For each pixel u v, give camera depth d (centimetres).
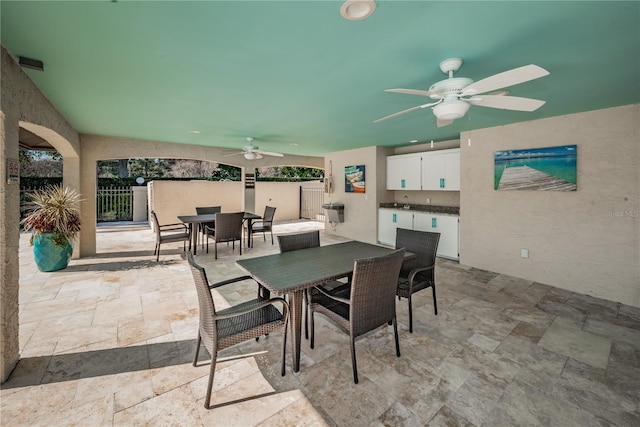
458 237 509
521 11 156
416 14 159
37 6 153
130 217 1028
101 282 394
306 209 1123
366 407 176
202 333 200
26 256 533
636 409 175
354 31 178
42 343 242
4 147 192
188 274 432
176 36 185
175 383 196
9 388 188
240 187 946
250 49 203
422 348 240
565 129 367
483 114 366
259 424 164
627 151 326
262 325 201
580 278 362
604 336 259
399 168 633
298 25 171
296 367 207
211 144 656
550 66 226
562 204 375
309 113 374
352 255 280
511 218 423
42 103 297
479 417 168
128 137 564
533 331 268
